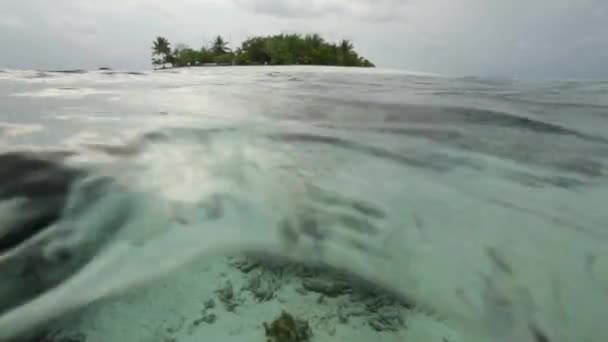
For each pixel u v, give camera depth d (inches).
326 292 90.4
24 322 77.7
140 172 135.2
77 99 250.8
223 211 118.7
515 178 151.6
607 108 275.9
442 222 120.3
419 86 414.3
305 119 225.3
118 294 85.5
